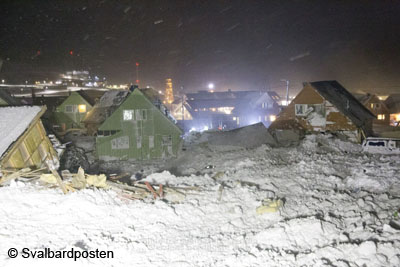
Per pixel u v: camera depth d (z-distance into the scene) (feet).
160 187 35.70
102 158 100.63
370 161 51.96
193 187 38.22
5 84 355.77
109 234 25.61
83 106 170.71
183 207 31.50
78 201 30.01
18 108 49.55
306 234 24.81
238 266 21.20
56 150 57.36
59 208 29.07
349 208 29.76
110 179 39.86
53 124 169.17
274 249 23.48
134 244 23.89
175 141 102.22
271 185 38.75
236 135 99.19
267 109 221.46
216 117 209.77
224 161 71.05
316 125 105.50
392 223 25.31
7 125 46.78
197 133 111.34
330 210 30.09
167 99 307.99
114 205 30.78
